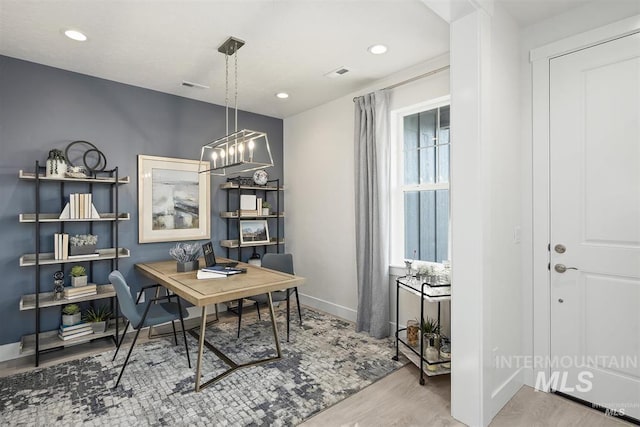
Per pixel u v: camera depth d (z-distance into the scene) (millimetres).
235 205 4270
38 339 2840
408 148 3365
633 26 1933
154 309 2826
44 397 2240
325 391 2316
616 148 2021
